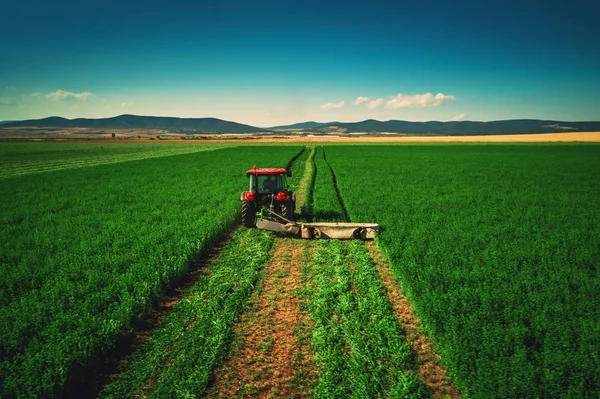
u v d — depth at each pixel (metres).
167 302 7.07
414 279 7.20
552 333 5.18
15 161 42.09
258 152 52.75
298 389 4.66
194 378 4.77
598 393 4.16
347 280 7.68
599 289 6.54
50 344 5.15
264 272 8.43
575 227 11.24
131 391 4.65
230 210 13.70
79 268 7.88
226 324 6.09
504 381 4.26
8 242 9.93
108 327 5.53
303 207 14.74
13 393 4.32
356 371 4.82
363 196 16.75
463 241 9.66
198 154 49.19
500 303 6.11
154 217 12.73
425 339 5.64
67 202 16.19
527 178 23.81
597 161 37.09
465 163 35.19
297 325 6.12
